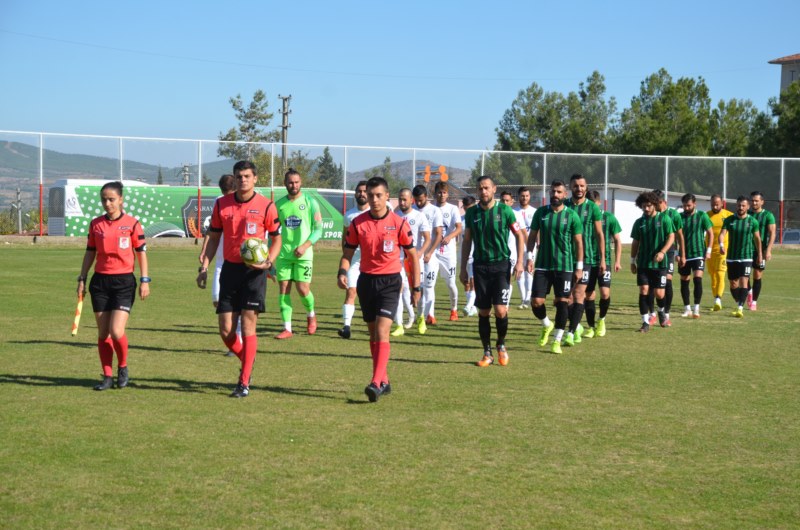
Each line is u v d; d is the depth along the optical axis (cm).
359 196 1122
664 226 1193
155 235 3070
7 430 585
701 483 502
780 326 1270
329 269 2322
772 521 443
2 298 1423
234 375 805
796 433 621
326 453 545
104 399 688
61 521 421
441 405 693
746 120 5950
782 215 3622
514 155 3431
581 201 1084
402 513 441
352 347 1003
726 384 805
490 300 891
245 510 441
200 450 546
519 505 457
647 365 911
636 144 5581
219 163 3145
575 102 6391
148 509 439
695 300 1396
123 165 3044
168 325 1148
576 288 1055
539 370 872
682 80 6134
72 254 2519
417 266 754
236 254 721
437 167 3344
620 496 477
